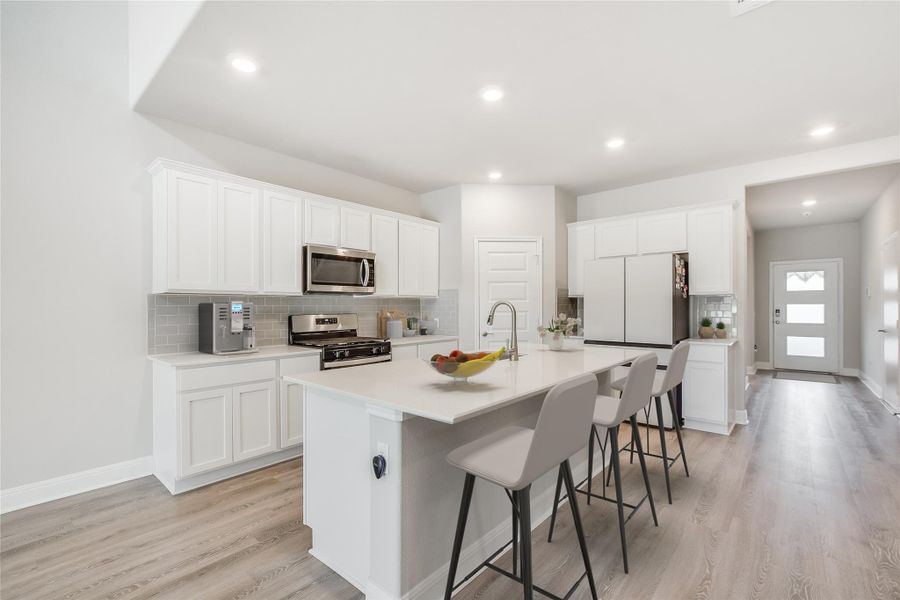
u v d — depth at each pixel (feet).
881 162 11.81
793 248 24.84
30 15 8.48
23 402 8.36
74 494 8.83
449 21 6.77
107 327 9.32
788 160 13.12
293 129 10.96
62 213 8.80
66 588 5.91
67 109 8.87
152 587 5.93
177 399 8.68
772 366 25.38
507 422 7.20
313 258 11.68
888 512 7.96
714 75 8.43
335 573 6.25
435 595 5.64
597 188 16.66
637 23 6.85
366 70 8.18
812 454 11.14
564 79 8.55
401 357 13.39
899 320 14.82
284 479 9.56
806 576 6.13
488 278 15.98
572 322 10.21
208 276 9.84
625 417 6.57
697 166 14.06
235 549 6.85
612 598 5.70
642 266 13.79
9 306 8.23
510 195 16.12
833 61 7.93
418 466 5.42
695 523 7.64
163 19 7.86
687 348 8.73
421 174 14.78
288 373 10.48
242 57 7.74
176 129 10.44
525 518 4.54
